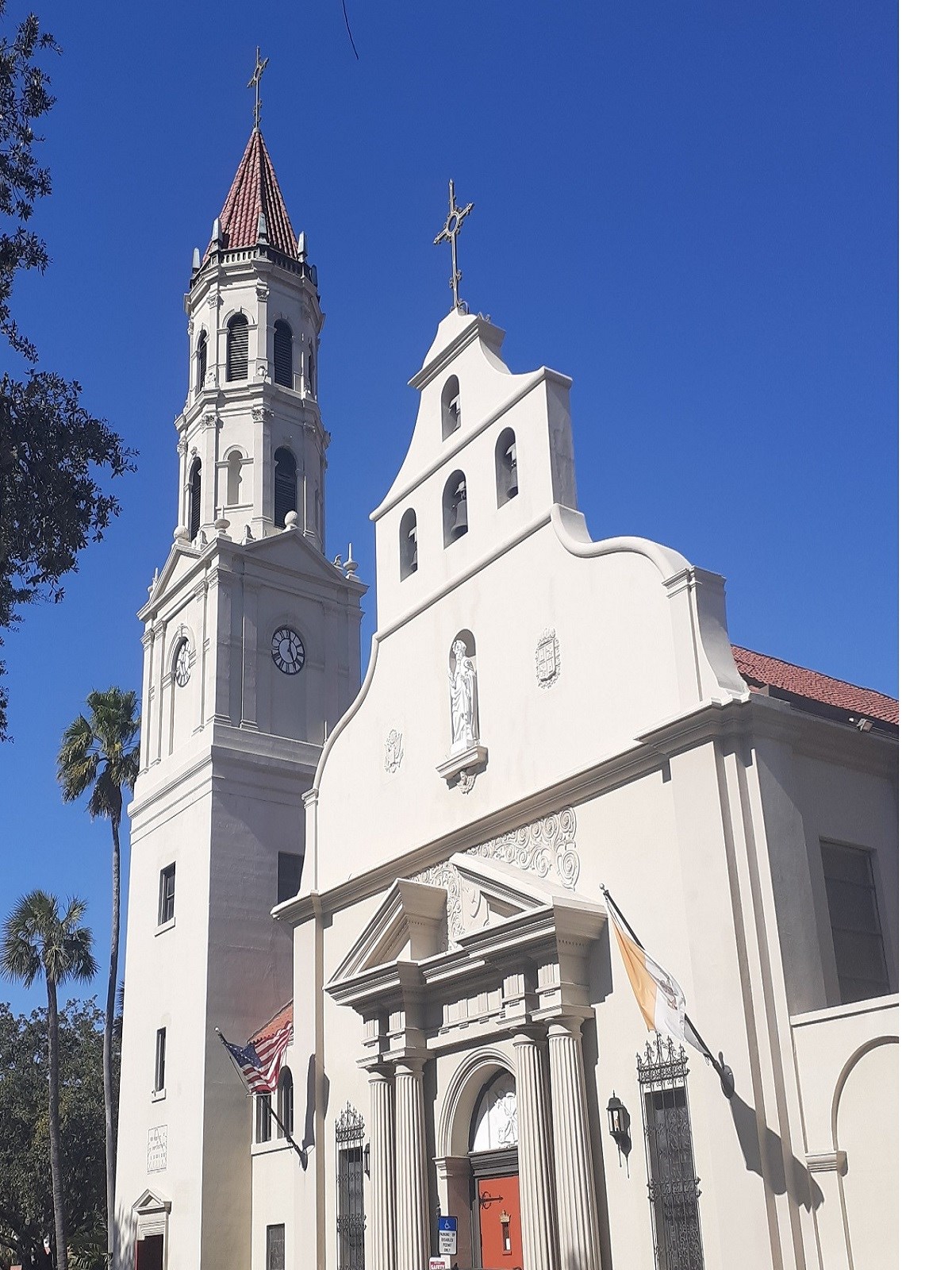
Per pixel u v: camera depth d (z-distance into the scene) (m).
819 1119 14.09
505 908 18.75
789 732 16.33
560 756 18.95
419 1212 19.34
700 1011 15.41
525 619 20.34
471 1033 19.17
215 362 36.44
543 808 18.91
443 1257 17.50
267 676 32.53
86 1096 44.97
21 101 16.52
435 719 22.20
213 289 37.38
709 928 15.56
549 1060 17.55
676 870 16.50
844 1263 13.46
